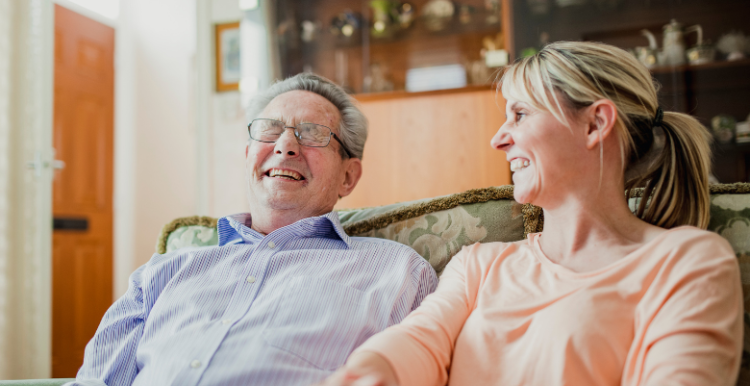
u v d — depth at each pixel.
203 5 3.63
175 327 0.97
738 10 3.02
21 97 2.57
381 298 0.98
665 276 0.70
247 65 3.46
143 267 1.17
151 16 4.30
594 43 0.86
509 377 0.74
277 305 0.96
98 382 0.96
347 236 1.12
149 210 4.22
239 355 0.89
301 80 1.33
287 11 3.53
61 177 3.64
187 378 0.86
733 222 0.88
